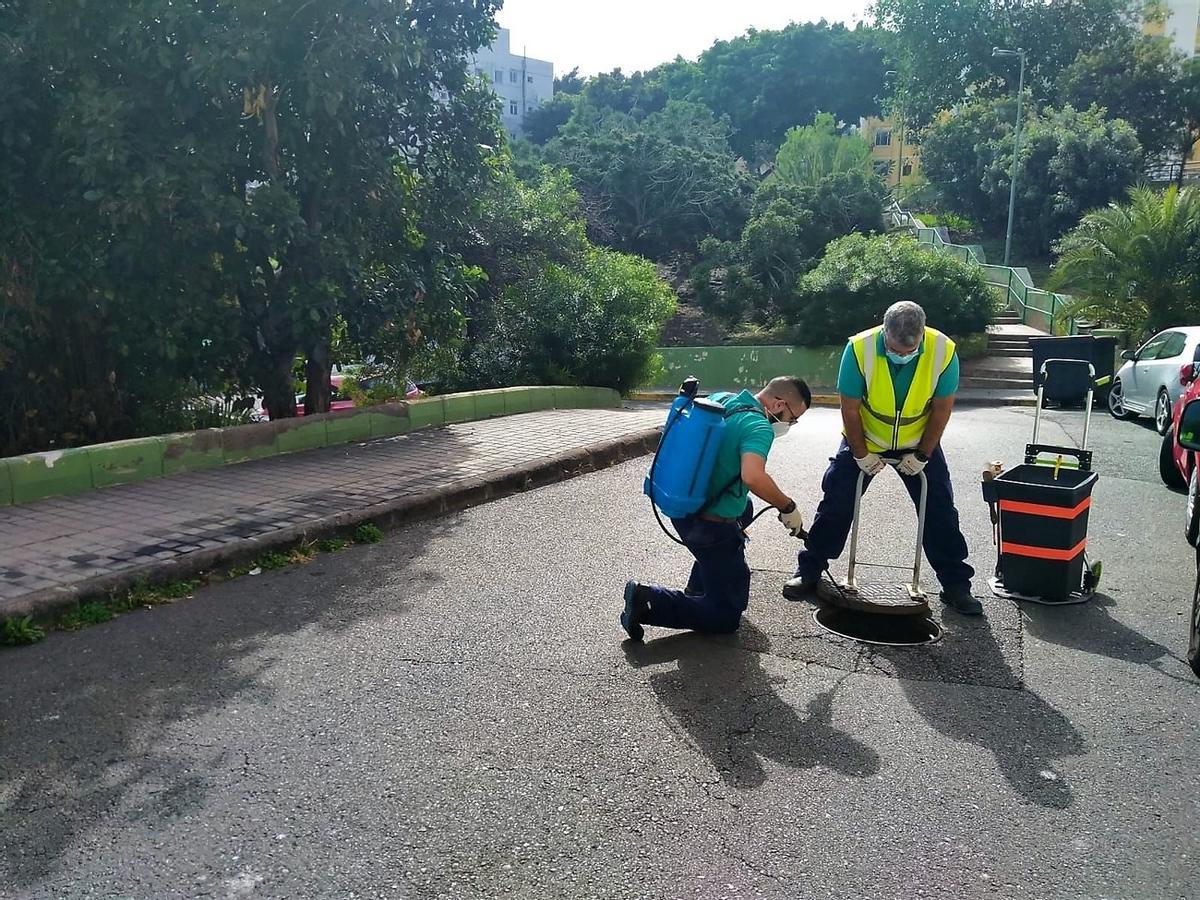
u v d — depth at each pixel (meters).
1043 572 5.01
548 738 3.52
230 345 9.23
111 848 2.82
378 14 8.48
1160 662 4.26
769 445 4.12
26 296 7.75
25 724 3.62
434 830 2.92
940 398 4.65
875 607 4.68
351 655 4.32
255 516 6.36
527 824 2.95
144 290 8.42
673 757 3.38
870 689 3.96
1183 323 17.92
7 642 4.40
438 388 14.82
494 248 16.62
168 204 7.72
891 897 2.60
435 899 2.59
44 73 7.96
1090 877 2.69
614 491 7.89
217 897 2.60
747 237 26.20
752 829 2.92
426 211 10.86
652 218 32.28
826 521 5.00
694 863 2.75
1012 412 15.66
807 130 35.62
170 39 8.15
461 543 6.24
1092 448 10.52
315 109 8.48
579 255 17.39
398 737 3.52
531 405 12.70
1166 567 5.71
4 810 3.02
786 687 3.98
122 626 4.69
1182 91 36.09
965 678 4.08
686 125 40.50
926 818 2.98
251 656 4.30
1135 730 3.60
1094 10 43.69
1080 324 21.06
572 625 4.70
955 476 8.66
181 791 3.14
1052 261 34.19
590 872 2.71
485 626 4.69
